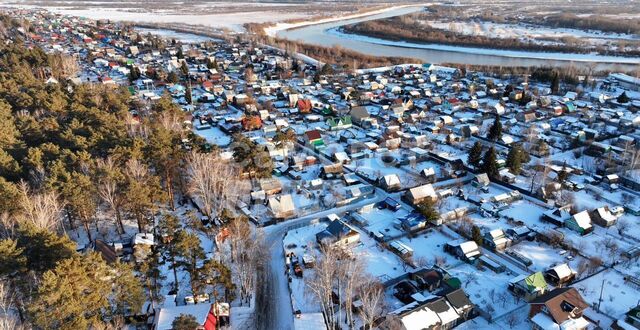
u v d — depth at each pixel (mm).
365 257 68688
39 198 60594
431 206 77938
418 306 54250
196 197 83500
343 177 93625
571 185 89250
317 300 58188
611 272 65312
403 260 67750
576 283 62906
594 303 58656
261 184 87375
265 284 62594
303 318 54219
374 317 53875
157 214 75500
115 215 73000
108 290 47531
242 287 58844
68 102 108062
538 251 70500
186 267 56406
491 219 79688
